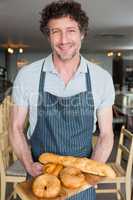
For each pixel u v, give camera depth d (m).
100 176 1.04
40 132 1.28
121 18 4.74
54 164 1.07
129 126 5.52
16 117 1.25
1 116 2.32
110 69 12.86
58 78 1.23
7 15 4.47
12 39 7.87
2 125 2.33
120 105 7.55
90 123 1.29
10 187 2.96
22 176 2.36
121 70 12.69
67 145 1.27
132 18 4.73
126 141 2.80
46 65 1.24
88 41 8.04
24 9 4.04
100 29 5.84
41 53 12.81
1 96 5.34
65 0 1.15
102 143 1.25
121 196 2.62
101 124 1.28
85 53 12.79
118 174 2.42
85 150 1.30
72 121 1.26
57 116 1.25
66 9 1.08
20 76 1.25
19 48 10.79
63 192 0.95
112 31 6.11
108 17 4.64
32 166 1.11
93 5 3.80
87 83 1.26
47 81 1.24
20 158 1.19
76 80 1.24
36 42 8.61
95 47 10.03
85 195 1.28
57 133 1.26
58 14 1.08
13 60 12.71
